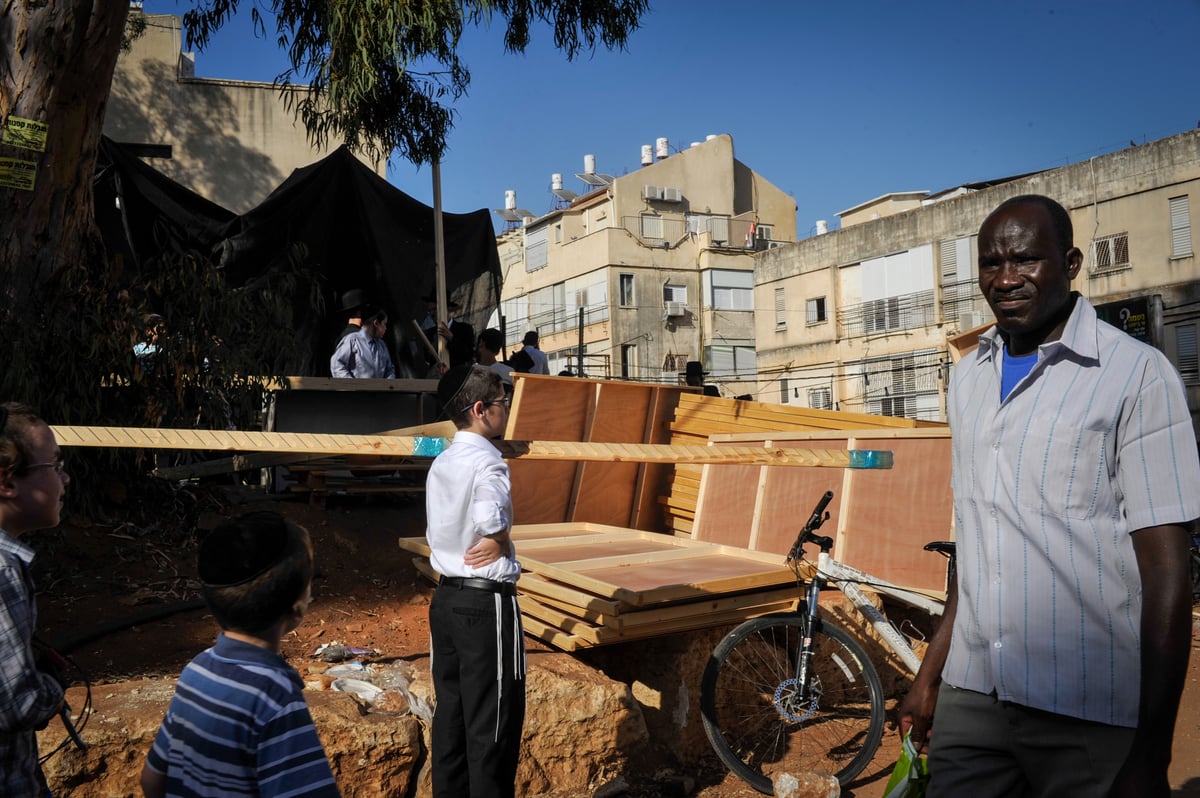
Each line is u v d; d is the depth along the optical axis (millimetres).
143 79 16328
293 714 2055
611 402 7426
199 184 16438
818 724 5203
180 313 6422
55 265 6215
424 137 9836
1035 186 33750
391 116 9672
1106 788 2094
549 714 4363
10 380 5387
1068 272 2281
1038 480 2184
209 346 6395
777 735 5035
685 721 4773
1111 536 2117
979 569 2307
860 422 7062
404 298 10297
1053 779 2160
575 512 7223
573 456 3893
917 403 37969
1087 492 2133
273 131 16875
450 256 10805
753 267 47125
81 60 6215
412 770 4039
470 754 3461
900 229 38688
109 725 3578
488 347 9180
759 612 4957
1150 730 1951
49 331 5777
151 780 2133
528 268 54156
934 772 2373
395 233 10297
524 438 6945
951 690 2371
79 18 6102
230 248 9312
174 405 6387
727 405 7480
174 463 7289
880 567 5793
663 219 49281
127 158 9047
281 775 1999
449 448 3656
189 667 2121
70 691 3953
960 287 36406
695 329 48969
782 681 4742
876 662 5566
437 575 5504
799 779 4340
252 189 16688
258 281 9367
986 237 2320
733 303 49031
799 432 6500
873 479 6004
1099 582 2113
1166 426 2043
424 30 7512
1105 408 2115
